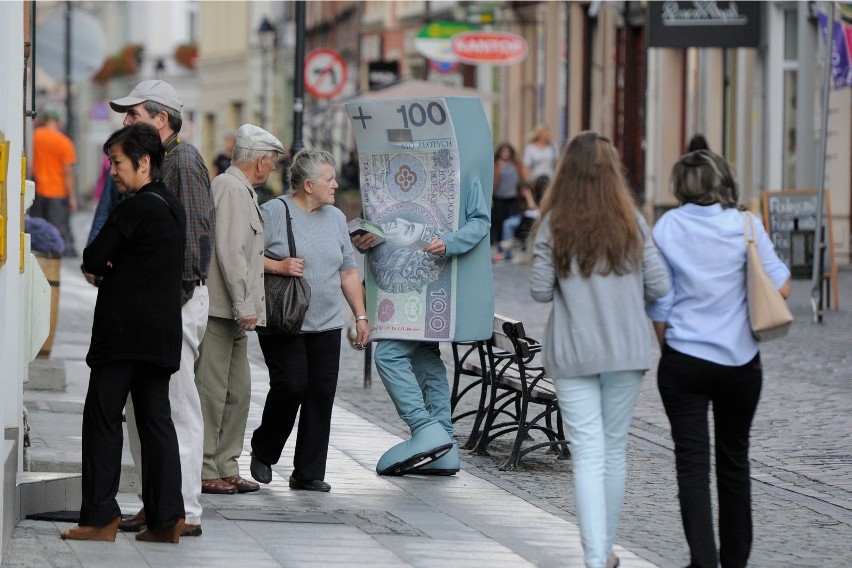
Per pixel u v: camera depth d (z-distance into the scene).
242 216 20.03
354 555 17.16
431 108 22.83
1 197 15.96
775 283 16.39
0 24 16.00
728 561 16.56
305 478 21.36
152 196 16.97
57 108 167.50
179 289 17.14
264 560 16.67
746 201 68.12
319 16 126.44
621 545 18.36
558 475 23.25
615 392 16.50
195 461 17.83
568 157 16.55
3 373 16.45
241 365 21.11
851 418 28.02
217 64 141.62
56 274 30.95
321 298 21.27
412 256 23.09
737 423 16.52
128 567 16.00
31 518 18.45
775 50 65.88
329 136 87.00
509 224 70.38
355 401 30.50
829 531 19.59
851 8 45.56
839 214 63.84
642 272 16.45
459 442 25.97
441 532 18.72
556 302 16.62
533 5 93.00
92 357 17.11
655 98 75.31
